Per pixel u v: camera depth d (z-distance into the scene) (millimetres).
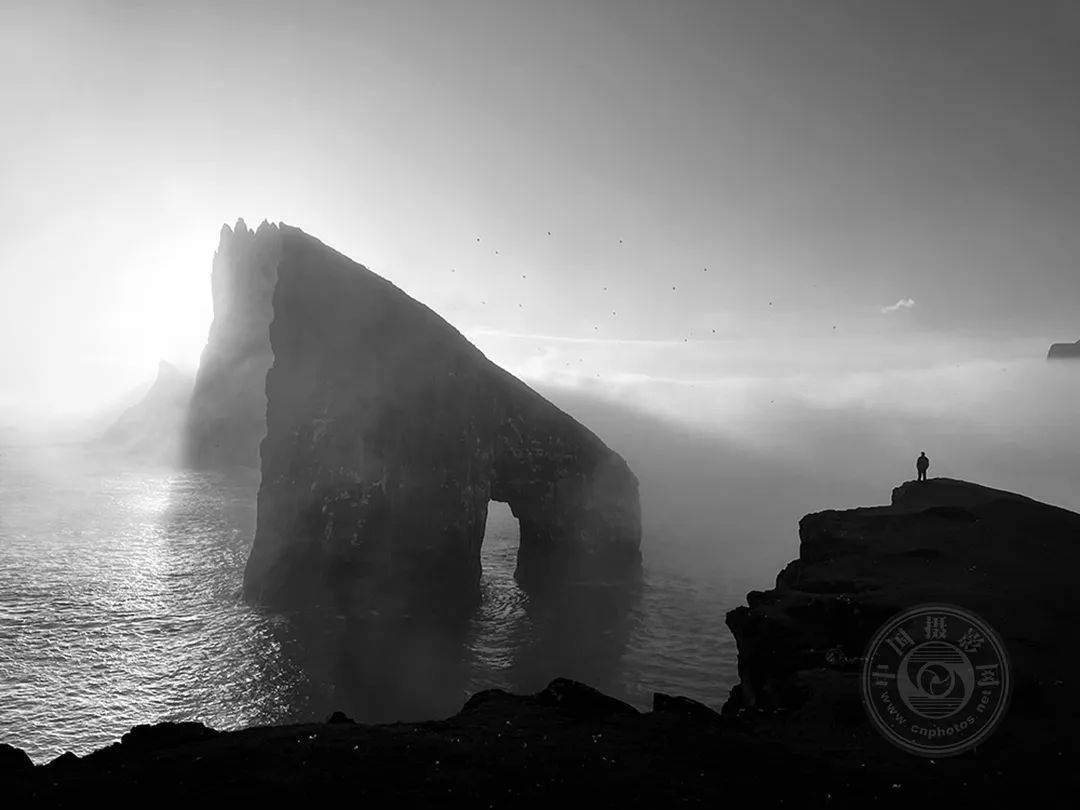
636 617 61375
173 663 47094
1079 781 18984
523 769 18312
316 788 16703
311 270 71438
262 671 46781
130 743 20594
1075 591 33031
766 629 32438
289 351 69250
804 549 43562
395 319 72188
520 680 47594
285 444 65188
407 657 50781
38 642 49219
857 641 30156
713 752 20156
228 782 16922
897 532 42281
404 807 16125
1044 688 24422
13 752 19516
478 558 68688
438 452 66500
